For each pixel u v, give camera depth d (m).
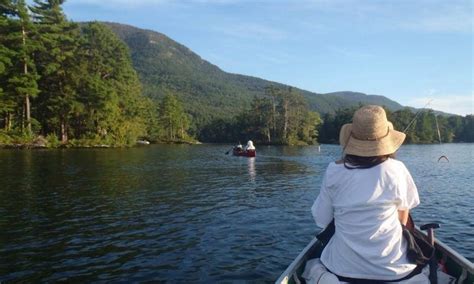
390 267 3.21
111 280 7.40
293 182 21.31
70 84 61.25
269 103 112.12
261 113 113.88
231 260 8.41
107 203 14.63
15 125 57.22
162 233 10.51
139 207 13.91
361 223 3.25
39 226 11.24
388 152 3.30
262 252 8.93
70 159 35.12
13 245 9.47
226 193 17.19
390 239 3.22
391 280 3.23
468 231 10.88
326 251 3.63
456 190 18.59
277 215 12.66
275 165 33.22
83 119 64.62
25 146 52.06
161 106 118.06
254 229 10.88
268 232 10.59
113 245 9.47
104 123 65.75
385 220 3.22
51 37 55.62
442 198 16.31
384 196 3.21
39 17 58.09
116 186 19.05
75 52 63.19
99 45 72.69
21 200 15.13
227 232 10.60
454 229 11.12
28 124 54.09
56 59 58.34
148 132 105.69
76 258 8.57
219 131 134.38
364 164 3.31
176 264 8.19
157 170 27.33
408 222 3.91
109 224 11.46
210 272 7.76
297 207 13.99
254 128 114.88
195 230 10.80
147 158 39.66
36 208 13.67
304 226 11.23
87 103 62.25
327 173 3.46
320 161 38.56
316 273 3.54
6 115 54.66
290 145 100.00
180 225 11.35
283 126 108.69
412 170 28.98
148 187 18.81
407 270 3.24
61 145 58.25
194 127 148.50
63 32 60.50
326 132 123.44
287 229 10.91
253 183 20.77
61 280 7.41
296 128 106.62
